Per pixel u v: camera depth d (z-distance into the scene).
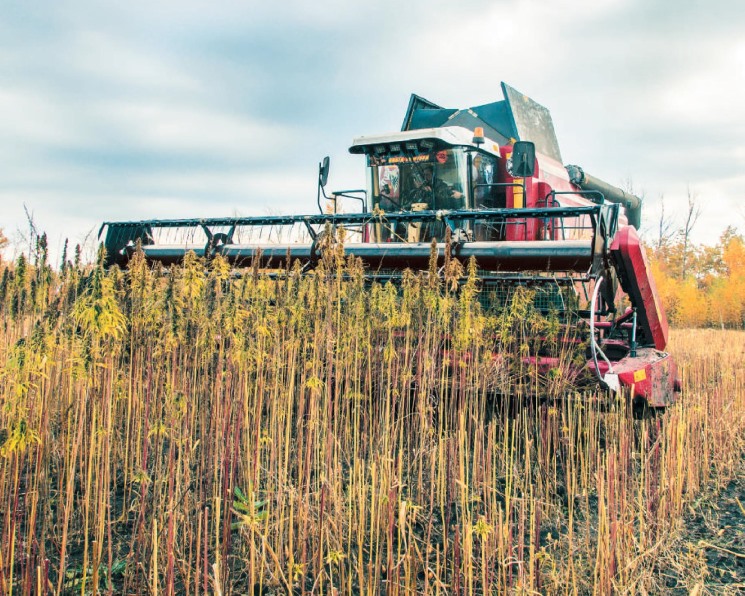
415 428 5.33
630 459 5.00
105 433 3.38
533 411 5.71
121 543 3.91
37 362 3.09
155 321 4.17
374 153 8.45
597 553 3.34
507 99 9.70
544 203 8.76
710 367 10.48
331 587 3.28
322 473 3.83
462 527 3.86
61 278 3.42
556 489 4.86
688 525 4.63
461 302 5.10
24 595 2.93
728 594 3.54
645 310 6.20
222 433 4.37
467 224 7.16
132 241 7.72
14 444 3.02
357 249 6.57
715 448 6.07
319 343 4.68
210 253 7.14
